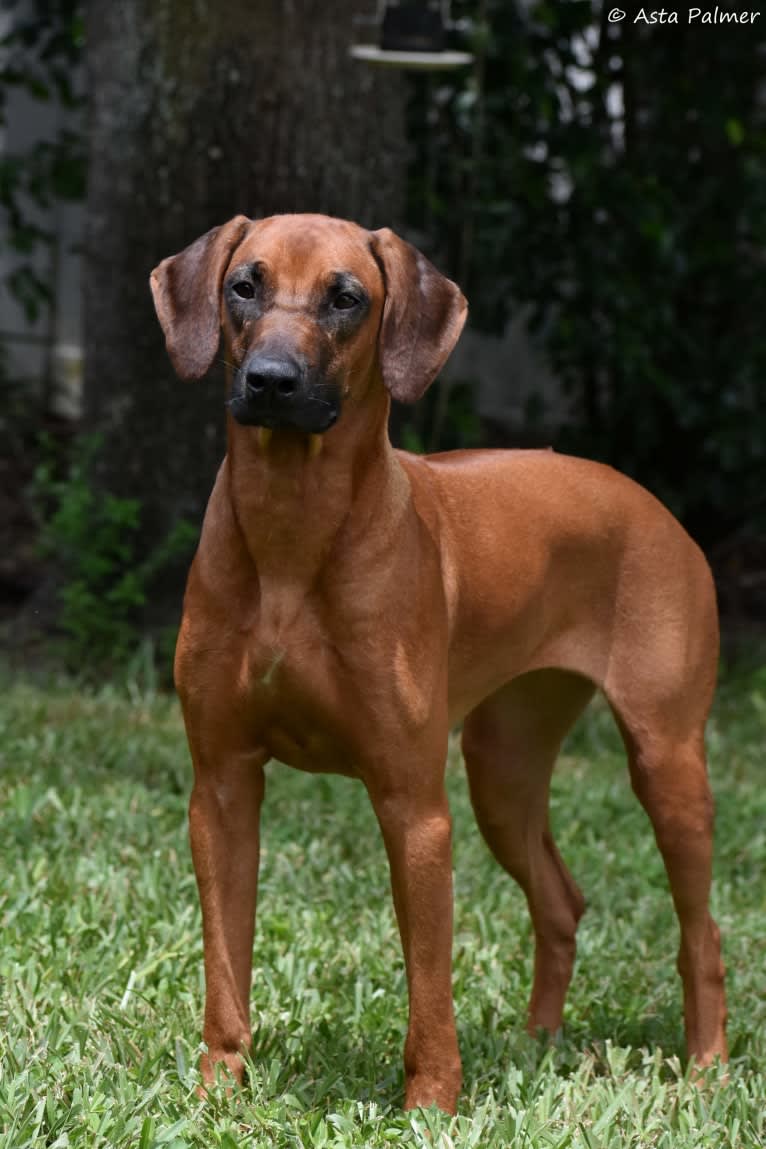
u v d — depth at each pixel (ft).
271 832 22.08
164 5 29.35
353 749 13.43
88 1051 14.51
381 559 13.15
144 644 29.86
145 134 29.78
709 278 39.75
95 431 31.19
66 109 41.37
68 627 29.99
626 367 36.99
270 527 12.96
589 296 38.47
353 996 16.65
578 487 15.78
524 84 35.47
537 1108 13.91
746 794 25.77
